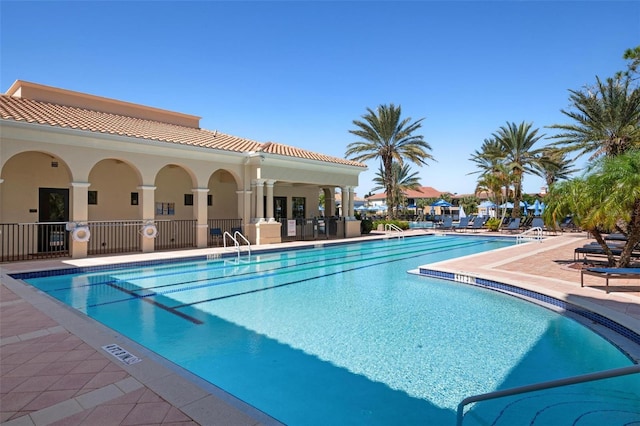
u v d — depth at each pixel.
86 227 12.67
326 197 23.83
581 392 3.99
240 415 2.95
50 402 3.16
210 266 12.77
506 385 4.23
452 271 10.12
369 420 3.54
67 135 12.23
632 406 3.70
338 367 4.72
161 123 19.30
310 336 5.87
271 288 9.41
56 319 5.56
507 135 31.69
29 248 13.29
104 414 2.96
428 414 3.62
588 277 9.10
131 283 9.95
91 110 17.23
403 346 5.44
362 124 28.91
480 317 6.83
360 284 9.87
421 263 13.85
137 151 14.02
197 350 5.28
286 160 18.34
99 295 8.56
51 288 9.24
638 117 21.47
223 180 19.75
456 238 25.19
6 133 11.14
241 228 17.59
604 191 9.10
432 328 6.23
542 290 7.66
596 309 6.23
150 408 3.04
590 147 23.98
